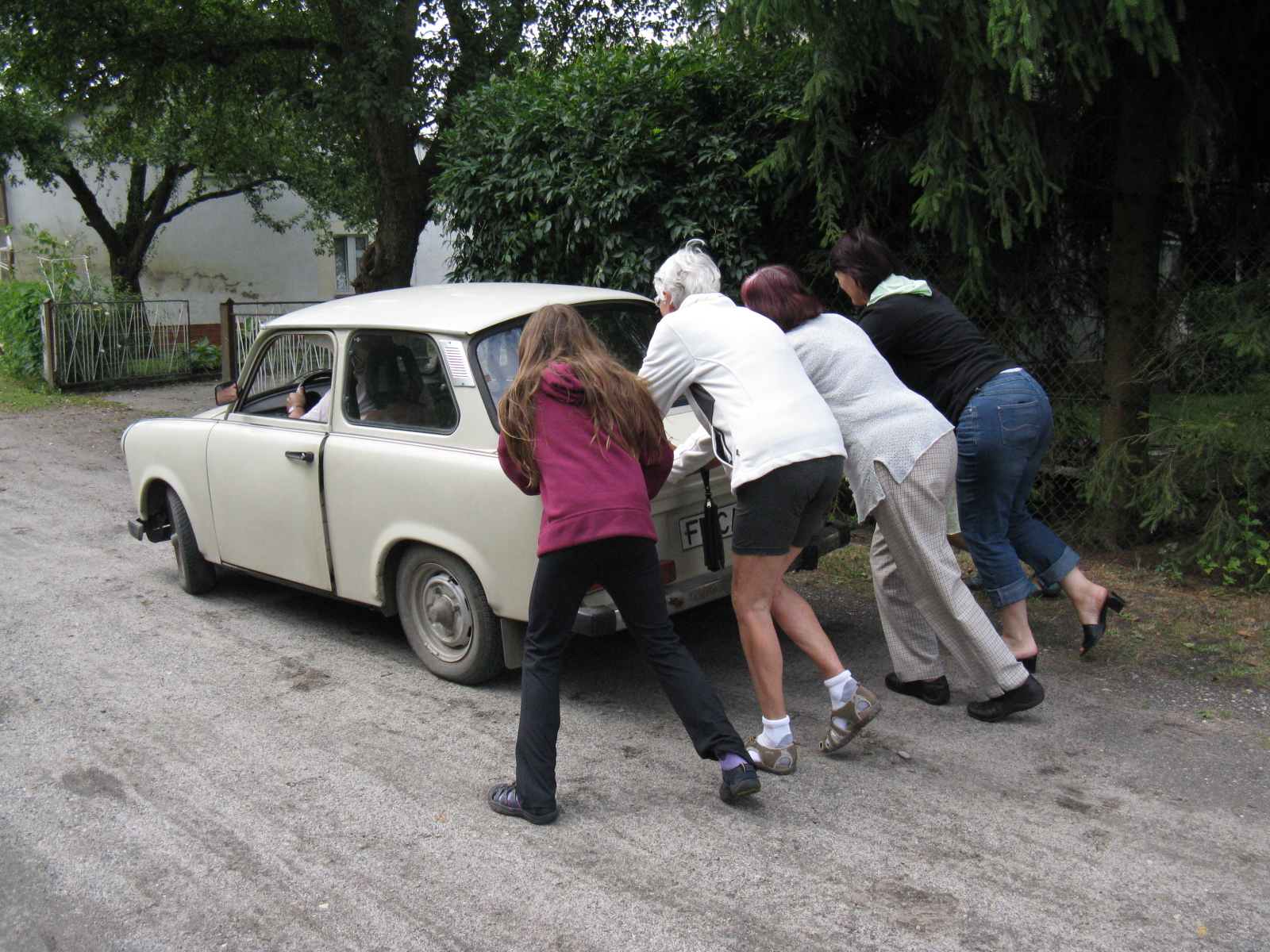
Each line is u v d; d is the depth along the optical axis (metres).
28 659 4.52
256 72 15.02
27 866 2.88
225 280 23.50
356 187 18.27
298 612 5.16
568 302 4.25
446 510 3.84
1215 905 2.59
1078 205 5.52
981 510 3.79
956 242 5.00
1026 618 3.90
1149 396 5.38
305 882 2.78
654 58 6.00
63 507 7.61
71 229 23.12
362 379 4.22
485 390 3.80
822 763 3.42
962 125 4.79
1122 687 3.96
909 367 3.82
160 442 5.25
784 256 6.27
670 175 6.15
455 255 6.95
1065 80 4.83
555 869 2.82
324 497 4.34
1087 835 2.93
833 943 2.46
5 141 16.75
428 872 2.82
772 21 4.83
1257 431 4.73
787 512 3.12
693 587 3.74
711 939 2.49
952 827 2.98
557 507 2.99
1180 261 5.29
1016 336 5.71
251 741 3.67
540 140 6.27
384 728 3.76
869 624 4.79
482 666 4.00
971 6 4.30
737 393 3.16
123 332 15.22
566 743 3.64
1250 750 3.43
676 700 3.13
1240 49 4.71
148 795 3.28
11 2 12.31
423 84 12.55
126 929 2.59
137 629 4.91
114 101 15.00
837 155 5.35
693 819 3.08
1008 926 2.51
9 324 14.94
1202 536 5.05
